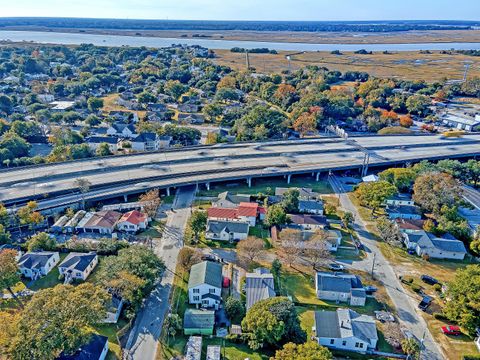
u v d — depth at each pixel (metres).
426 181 122.94
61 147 153.25
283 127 191.50
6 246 95.25
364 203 127.19
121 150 170.25
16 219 104.88
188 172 135.62
